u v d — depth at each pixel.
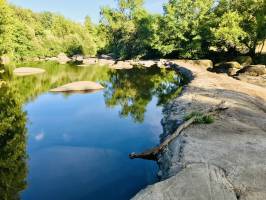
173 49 57.00
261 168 8.27
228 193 7.01
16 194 8.65
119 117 17.59
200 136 11.13
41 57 83.75
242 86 25.20
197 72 35.97
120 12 80.00
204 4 53.56
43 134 14.16
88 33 113.25
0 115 17.36
